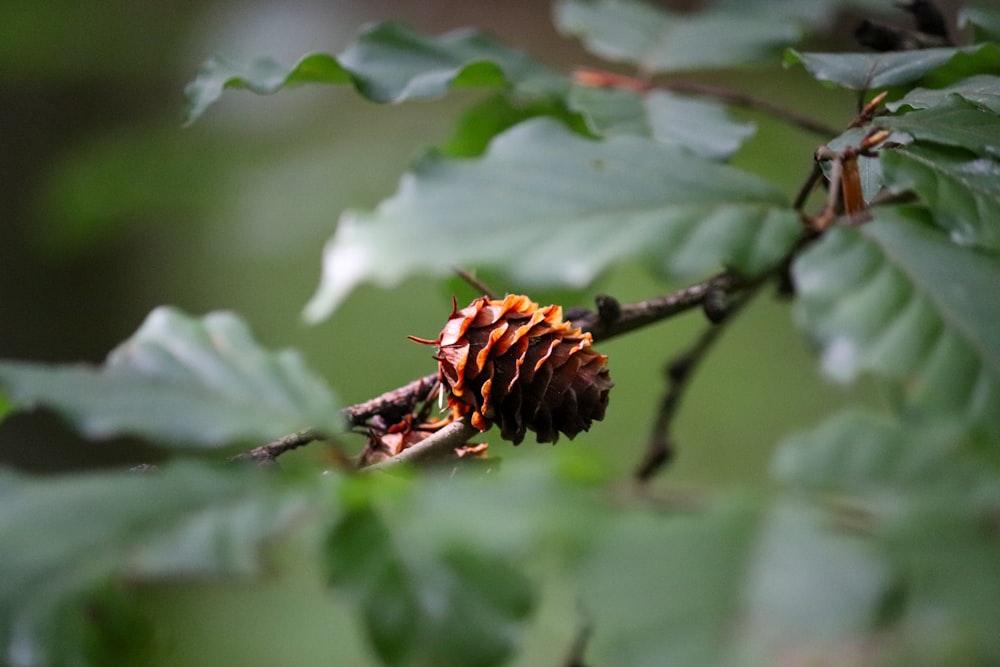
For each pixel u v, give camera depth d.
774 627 0.41
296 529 0.42
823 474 0.42
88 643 0.42
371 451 0.51
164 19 1.04
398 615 0.42
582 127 0.57
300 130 0.95
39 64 1.03
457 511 0.42
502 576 0.42
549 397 0.49
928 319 0.43
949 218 0.45
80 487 0.43
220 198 0.89
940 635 0.41
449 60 0.54
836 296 0.43
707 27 0.59
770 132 0.69
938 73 0.52
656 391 1.03
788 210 0.44
